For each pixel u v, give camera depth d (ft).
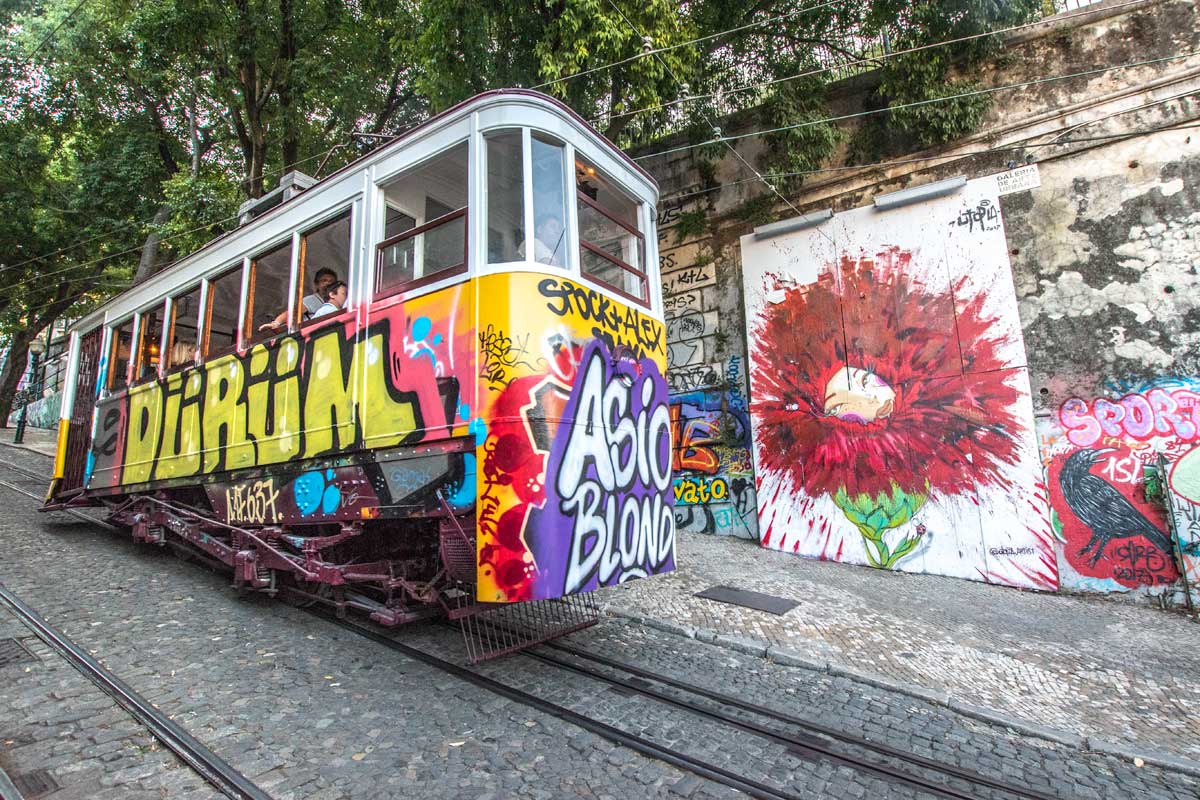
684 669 15.78
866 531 27.55
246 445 19.16
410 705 13.15
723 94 30.76
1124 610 21.68
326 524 17.33
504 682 14.34
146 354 25.31
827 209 30.17
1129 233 24.11
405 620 15.11
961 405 26.07
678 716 13.05
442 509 13.61
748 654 17.11
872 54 29.55
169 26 38.19
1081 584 23.30
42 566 22.45
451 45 26.89
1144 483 22.72
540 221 14.40
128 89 47.80
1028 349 25.27
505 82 27.17
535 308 13.60
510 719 12.67
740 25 29.60
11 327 73.82
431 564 16.22
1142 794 11.01
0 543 25.32
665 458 16.96
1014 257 25.95
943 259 27.17
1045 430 24.54
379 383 15.40
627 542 14.94
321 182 17.92
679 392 34.45
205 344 21.70
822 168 30.63
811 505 29.12
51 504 30.37
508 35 26.20
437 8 25.86
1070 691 15.29
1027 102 26.53
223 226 40.40
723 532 32.30
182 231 39.81
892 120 28.07
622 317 16.11
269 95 43.62
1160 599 21.98
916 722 13.47
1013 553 24.48
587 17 23.41
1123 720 13.83
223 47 41.14
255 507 18.74
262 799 9.59
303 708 12.84
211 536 20.89
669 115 28.66
